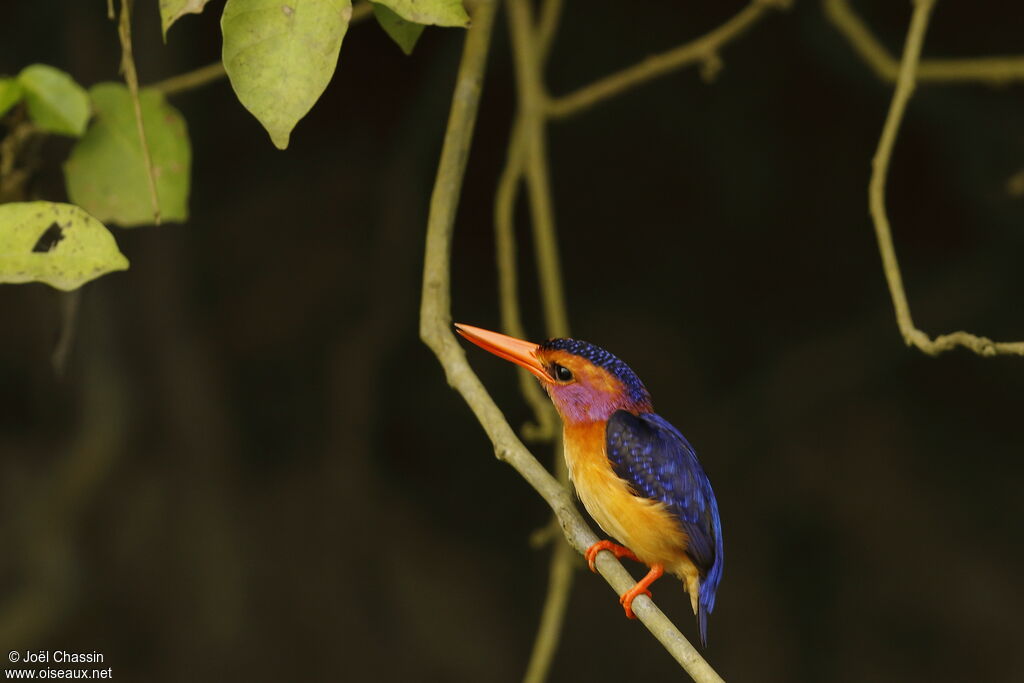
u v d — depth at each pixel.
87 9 9.36
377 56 11.92
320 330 12.66
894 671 12.71
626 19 11.66
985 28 11.41
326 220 12.56
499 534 13.14
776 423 13.10
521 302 13.16
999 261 12.31
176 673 11.38
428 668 12.44
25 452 11.47
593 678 12.84
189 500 11.45
